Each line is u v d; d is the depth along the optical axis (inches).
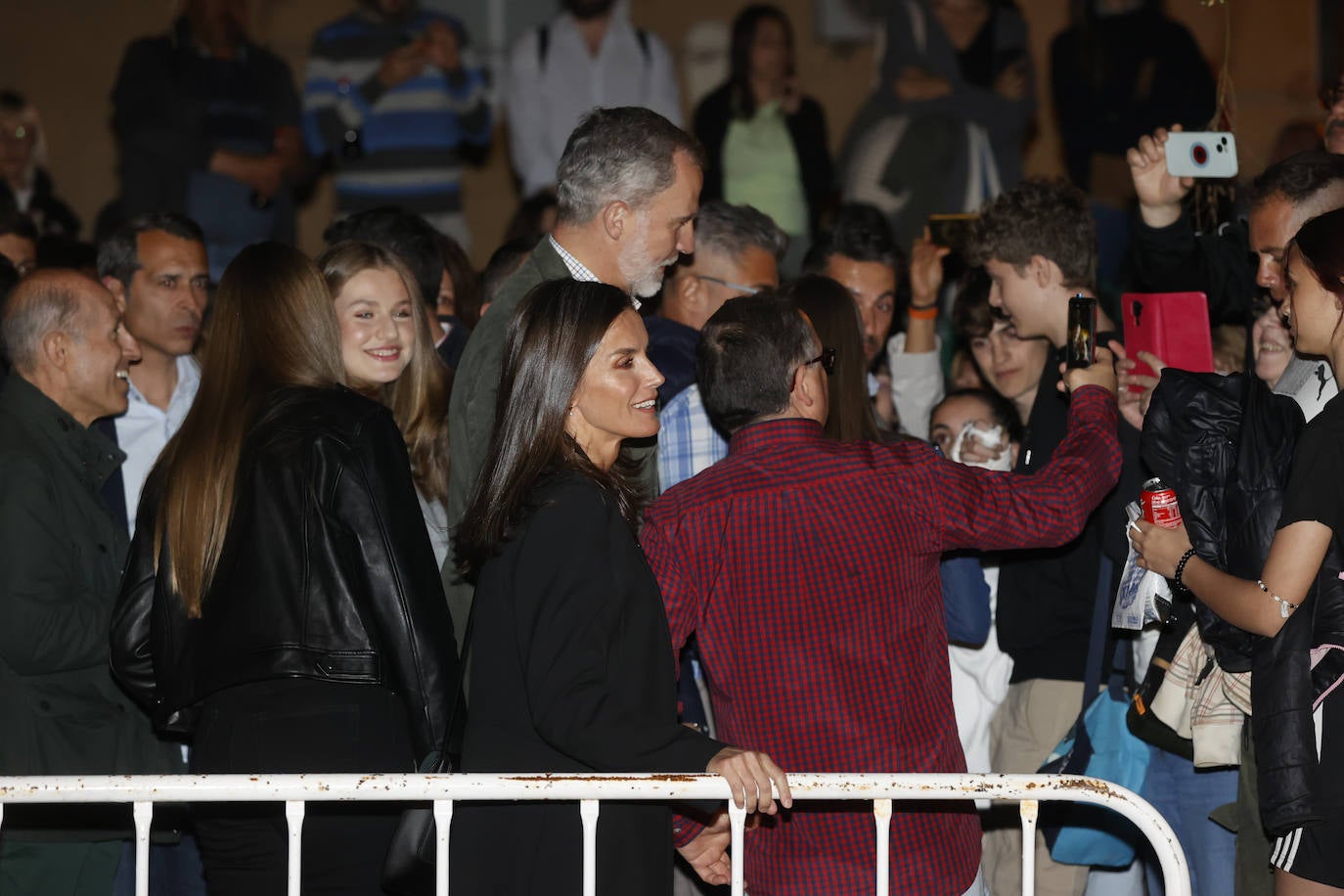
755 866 204.7
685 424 248.1
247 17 576.7
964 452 287.4
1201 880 247.0
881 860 177.0
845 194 544.1
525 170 563.2
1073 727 250.1
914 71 540.1
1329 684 200.7
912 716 198.8
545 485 181.3
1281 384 229.9
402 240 303.3
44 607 230.4
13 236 389.7
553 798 171.3
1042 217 248.8
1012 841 263.0
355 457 206.7
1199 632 221.3
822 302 239.8
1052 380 253.4
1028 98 548.7
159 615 210.7
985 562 271.7
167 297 282.8
